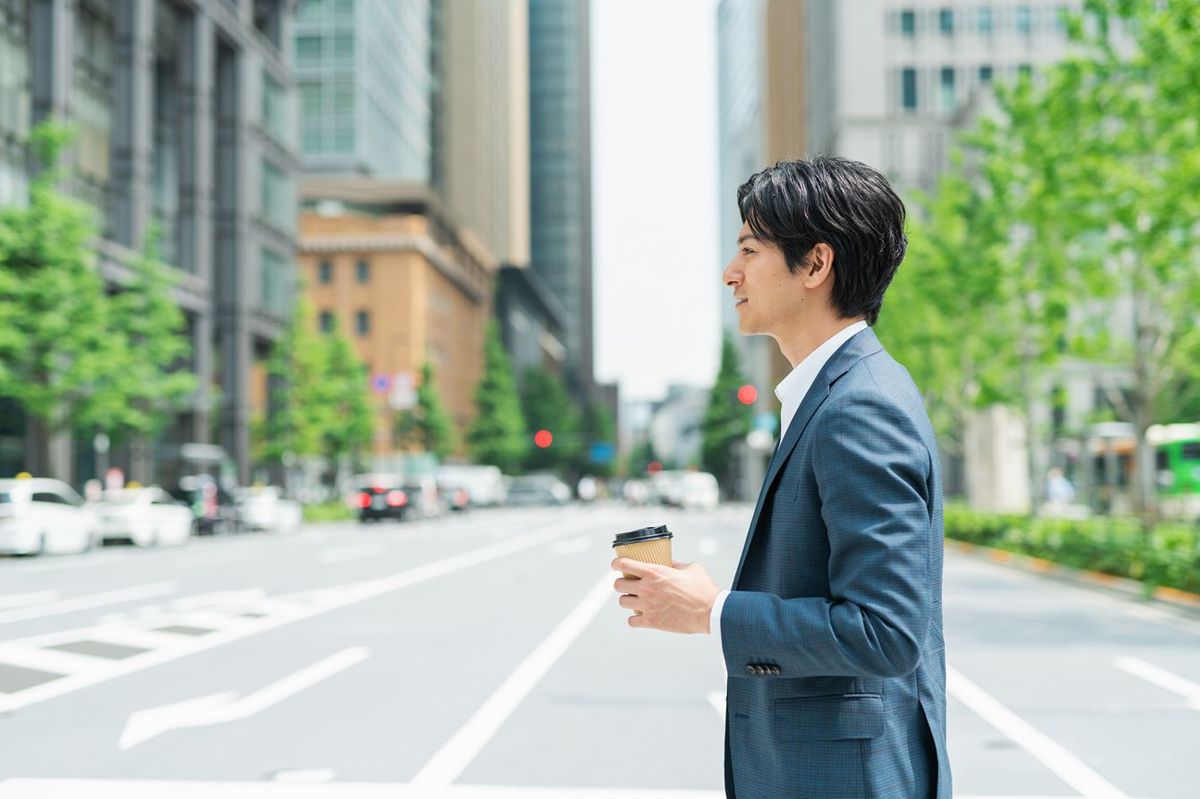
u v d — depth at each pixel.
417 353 80.88
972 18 59.59
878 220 1.92
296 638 10.90
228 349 47.94
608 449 128.12
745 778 1.88
